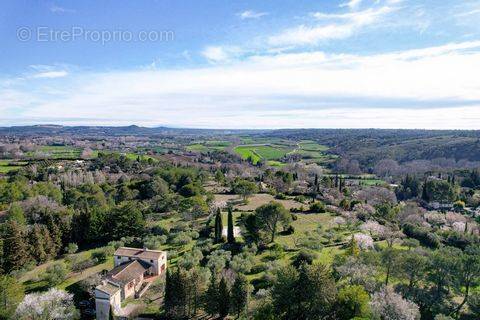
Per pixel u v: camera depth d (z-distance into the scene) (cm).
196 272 6150
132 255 7631
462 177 18638
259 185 15762
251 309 5809
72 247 8862
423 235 9175
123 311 6091
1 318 5584
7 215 10775
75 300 6488
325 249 8262
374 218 11206
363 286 5772
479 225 10956
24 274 7619
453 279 5988
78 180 17000
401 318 4844
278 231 9619
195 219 11194
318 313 5203
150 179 15450
